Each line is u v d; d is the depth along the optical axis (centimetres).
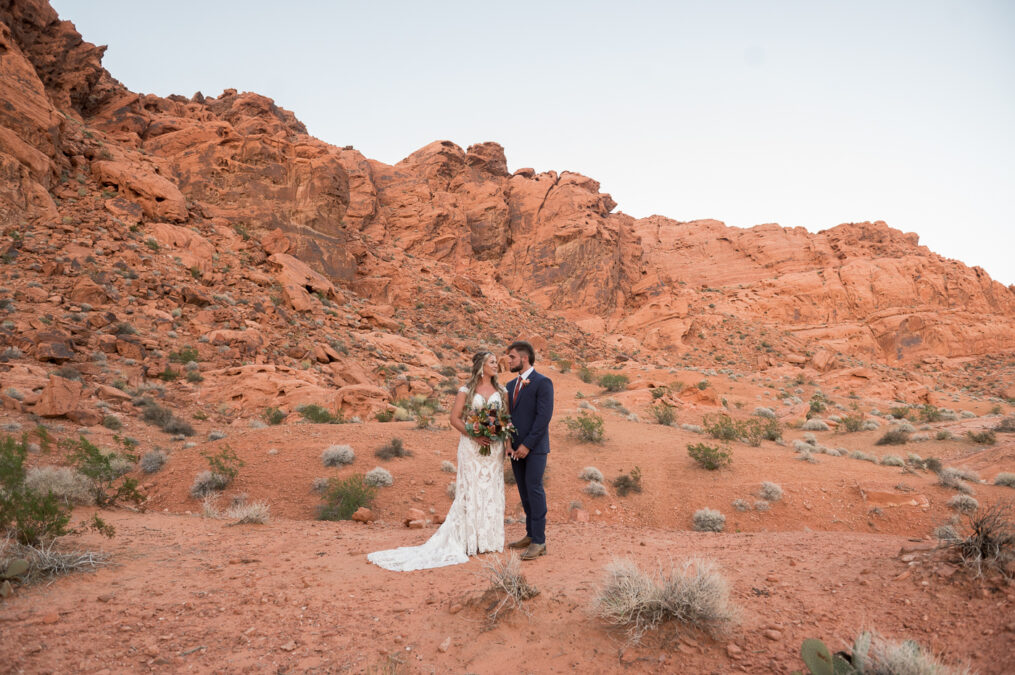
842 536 555
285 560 508
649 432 2244
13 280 2772
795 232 10912
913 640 283
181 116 6078
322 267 5256
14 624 337
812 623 322
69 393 1742
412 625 354
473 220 8500
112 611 371
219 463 1366
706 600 325
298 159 5450
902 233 10794
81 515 735
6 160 3300
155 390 2297
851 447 2483
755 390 4450
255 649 326
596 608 349
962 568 345
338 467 1501
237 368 2625
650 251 10988
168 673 297
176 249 3847
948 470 1645
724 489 1556
